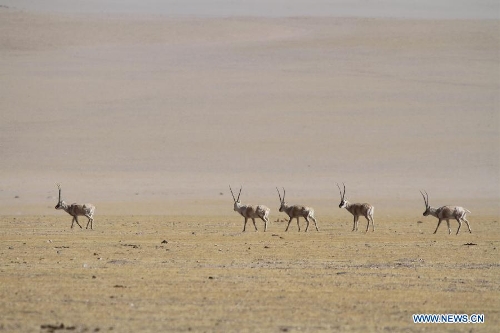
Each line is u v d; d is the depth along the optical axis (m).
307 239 106.69
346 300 60.41
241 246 96.44
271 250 92.12
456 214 115.75
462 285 67.50
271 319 53.53
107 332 49.50
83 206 122.19
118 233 116.00
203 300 59.66
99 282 67.12
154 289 64.00
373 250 92.81
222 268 76.56
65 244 98.44
